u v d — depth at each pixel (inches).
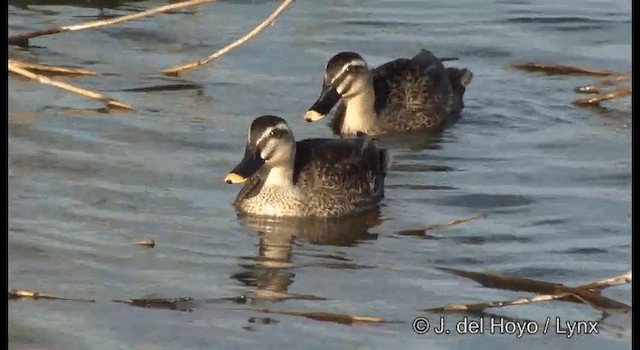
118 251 600.7
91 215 636.7
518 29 938.7
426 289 567.5
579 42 916.0
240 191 665.6
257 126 657.6
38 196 653.3
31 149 709.3
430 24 944.3
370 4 976.3
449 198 669.9
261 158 654.5
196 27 918.4
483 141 754.8
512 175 697.6
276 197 654.5
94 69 839.7
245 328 530.9
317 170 664.4
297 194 655.8
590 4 978.7
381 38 917.2
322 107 757.9
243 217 648.4
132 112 766.5
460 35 925.8
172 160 705.0
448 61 879.7
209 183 680.4
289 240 627.5
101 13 938.1
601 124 773.3
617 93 794.8
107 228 623.8
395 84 792.9
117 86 810.2
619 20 951.0
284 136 655.8
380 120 781.3
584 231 623.2
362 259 601.6
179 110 775.1
